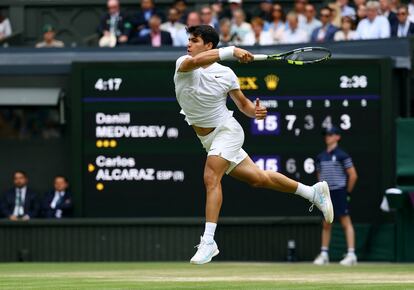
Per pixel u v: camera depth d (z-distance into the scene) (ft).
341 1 89.51
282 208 80.74
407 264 76.18
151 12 90.84
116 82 80.89
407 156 77.82
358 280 49.65
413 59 82.33
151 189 80.94
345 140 80.48
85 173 81.10
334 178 76.74
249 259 80.33
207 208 43.16
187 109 43.70
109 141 81.00
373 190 80.59
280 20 89.66
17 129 84.43
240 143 44.01
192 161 80.69
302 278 52.19
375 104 80.43
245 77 80.23
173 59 81.82
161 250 80.33
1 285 44.78
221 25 87.61
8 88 82.48
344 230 77.15
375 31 86.33
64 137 83.35
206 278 52.24
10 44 93.76
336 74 80.38
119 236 80.48
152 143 80.84
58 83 82.89
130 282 47.16
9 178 83.87
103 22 90.79
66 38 96.63
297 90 80.33
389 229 80.33
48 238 80.59
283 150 80.18
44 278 52.31
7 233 80.79
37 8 96.73
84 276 55.16
